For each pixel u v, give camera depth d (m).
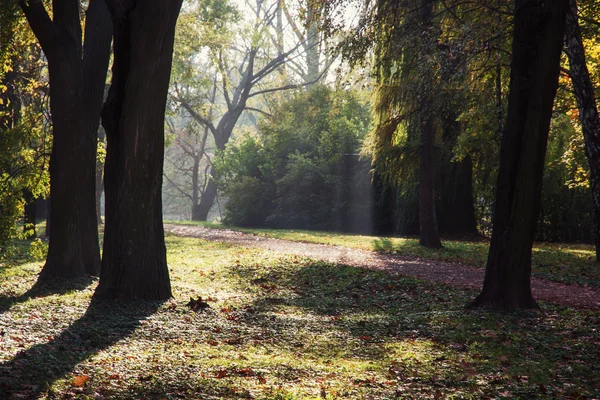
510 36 17.31
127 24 12.20
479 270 18.50
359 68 20.62
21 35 17.77
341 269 18.22
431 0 18.77
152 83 12.35
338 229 39.75
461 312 11.60
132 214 12.55
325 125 44.94
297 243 28.23
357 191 38.84
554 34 11.27
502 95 24.98
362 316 11.82
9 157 16.78
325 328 10.59
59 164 15.63
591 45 23.58
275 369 7.73
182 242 28.55
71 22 15.63
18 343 8.62
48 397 6.30
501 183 11.87
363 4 18.36
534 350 8.83
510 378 7.32
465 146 27.25
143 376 7.23
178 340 9.43
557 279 16.62
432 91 19.16
